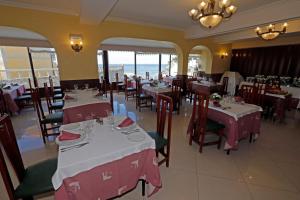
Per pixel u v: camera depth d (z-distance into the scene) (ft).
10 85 16.88
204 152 8.32
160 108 6.84
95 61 13.38
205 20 7.95
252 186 6.06
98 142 4.56
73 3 10.19
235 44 23.94
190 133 9.00
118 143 4.52
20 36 17.26
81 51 12.66
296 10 9.19
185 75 19.34
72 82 12.80
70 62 12.42
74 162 3.68
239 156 7.99
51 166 4.84
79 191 3.82
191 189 5.90
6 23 10.02
